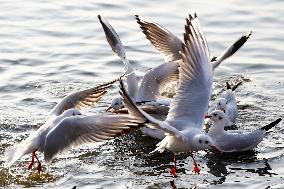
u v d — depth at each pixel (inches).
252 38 839.1
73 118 516.7
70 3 919.0
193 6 912.9
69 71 767.7
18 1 923.4
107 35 701.3
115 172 585.3
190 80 548.1
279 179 571.5
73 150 621.3
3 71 763.4
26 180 571.2
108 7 909.8
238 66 786.2
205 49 550.0
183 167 595.5
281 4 919.0
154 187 558.6
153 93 662.5
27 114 680.4
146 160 608.4
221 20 877.8
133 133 656.4
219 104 673.0
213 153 621.6
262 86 745.0
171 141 536.4
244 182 567.2
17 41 826.8
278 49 815.7
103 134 502.9
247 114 689.6
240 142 618.2
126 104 476.4
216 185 562.6
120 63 786.2
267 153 620.4
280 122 672.4
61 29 856.9
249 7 911.0
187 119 544.1
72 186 560.7
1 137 637.3
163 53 693.9
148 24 700.7
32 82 743.1
